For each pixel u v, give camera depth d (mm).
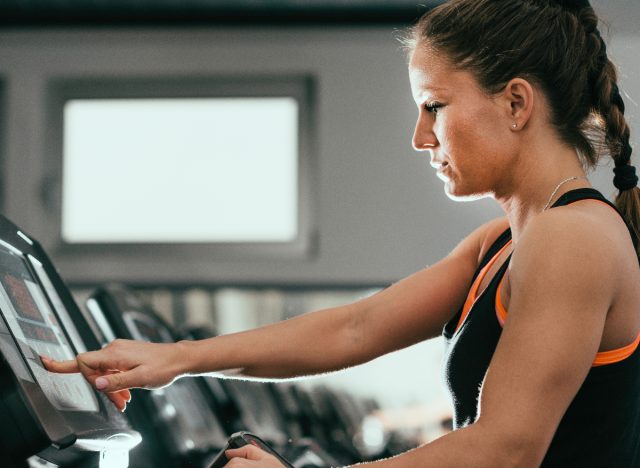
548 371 1177
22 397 1097
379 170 5516
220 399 3432
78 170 5652
